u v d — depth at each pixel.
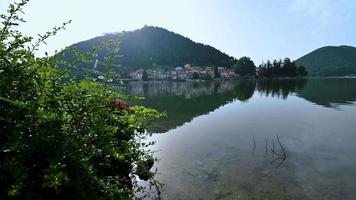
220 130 20.09
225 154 14.02
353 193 9.77
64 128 3.91
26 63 4.06
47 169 3.27
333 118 25.47
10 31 4.14
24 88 4.02
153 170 11.34
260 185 10.20
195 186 9.80
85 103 4.43
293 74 185.00
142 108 8.94
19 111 3.73
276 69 185.62
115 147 4.82
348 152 14.66
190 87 97.19
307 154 14.27
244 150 14.84
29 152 3.53
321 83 98.75
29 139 3.57
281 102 39.38
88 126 4.33
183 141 16.67
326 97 45.28
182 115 27.92
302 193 9.68
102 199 3.93
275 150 14.90
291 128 21.09
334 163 12.88
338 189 10.08
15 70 3.90
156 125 21.97
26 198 3.48
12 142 3.49
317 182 10.62
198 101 43.62
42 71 4.22
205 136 18.06
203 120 24.61
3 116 3.70
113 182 5.04
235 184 10.19
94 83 4.89
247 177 10.91
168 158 13.12
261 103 38.69
